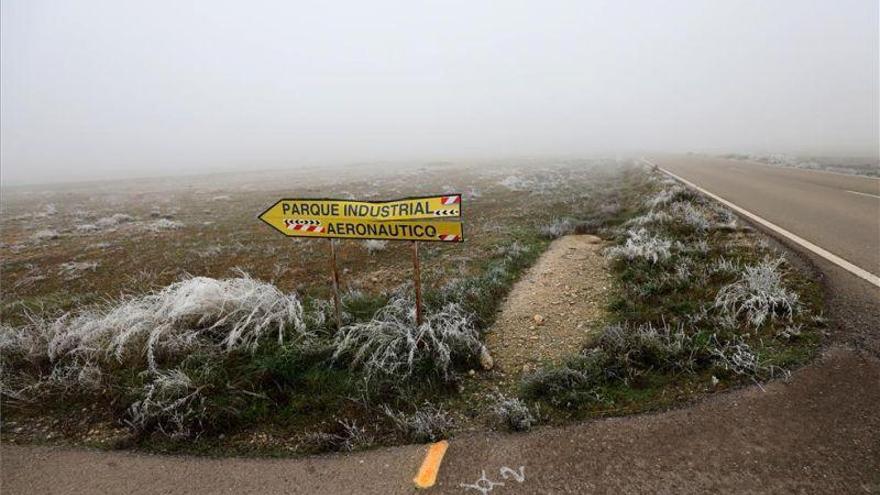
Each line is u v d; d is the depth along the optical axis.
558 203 14.16
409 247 9.13
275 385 3.85
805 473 2.56
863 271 5.50
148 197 25.08
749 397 3.26
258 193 23.39
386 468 2.88
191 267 8.34
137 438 3.31
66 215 17.95
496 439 3.11
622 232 8.80
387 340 4.20
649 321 4.53
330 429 3.37
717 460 2.71
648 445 2.89
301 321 4.76
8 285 7.75
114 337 4.47
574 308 5.39
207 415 3.42
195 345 4.34
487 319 5.25
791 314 4.33
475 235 9.92
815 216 9.12
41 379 4.15
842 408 3.05
